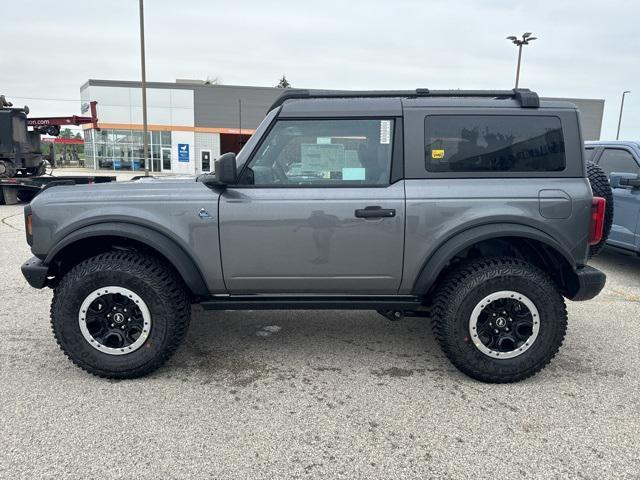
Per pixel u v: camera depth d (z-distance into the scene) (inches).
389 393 128.2
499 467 98.3
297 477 94.5
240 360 147.8
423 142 132.0
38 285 135.1
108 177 423.2
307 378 136.3
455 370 142.6
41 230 132.3
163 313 131.0
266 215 130.2
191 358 148.9
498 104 133.7
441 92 138.6
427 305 147.6
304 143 133.4
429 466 98.4
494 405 122.6
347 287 135.9
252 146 132.7
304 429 110.8
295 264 132.6
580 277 133.3
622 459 101.3
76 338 131.0
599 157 280.8
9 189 540.4
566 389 131.5
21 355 148.7
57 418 113.6
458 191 130.1
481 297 130.0
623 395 128.6
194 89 1422.2
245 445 104.4
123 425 111.1
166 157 1449.3
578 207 130.8
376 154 132.9
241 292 137.9
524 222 129.5
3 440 104.6
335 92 138.1
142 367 131.8
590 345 162.9
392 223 130.1
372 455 101.7
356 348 158.2
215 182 128.7
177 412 117.2
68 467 96.2
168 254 129.8
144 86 900.0
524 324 132.1
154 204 130.6
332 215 129.9
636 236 243.9
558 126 133.0
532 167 133.0
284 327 176.7
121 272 128.1
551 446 105.6
